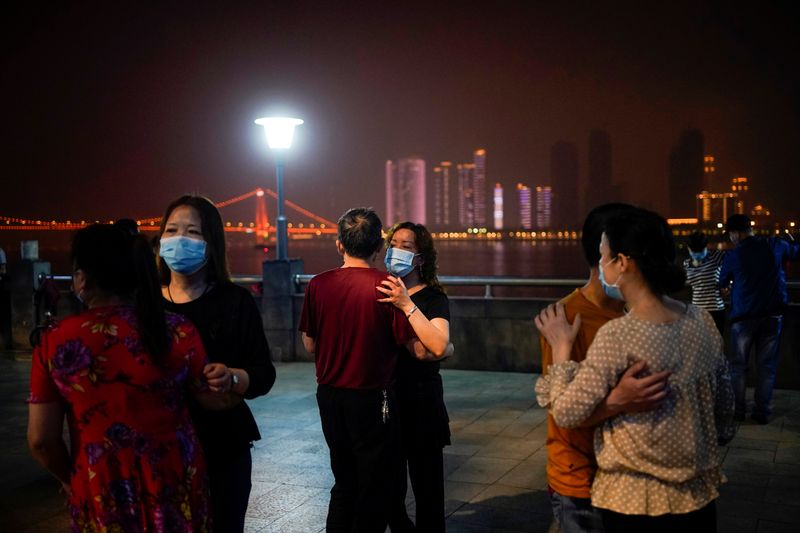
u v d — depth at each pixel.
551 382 1.99
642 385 1.82
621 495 1.92
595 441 1.98
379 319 2.75
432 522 3.08
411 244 3.19
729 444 4.85
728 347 6.72
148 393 1.95
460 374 7.62
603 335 1.92
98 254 1.99
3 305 10.02
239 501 2.47
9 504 4.08
